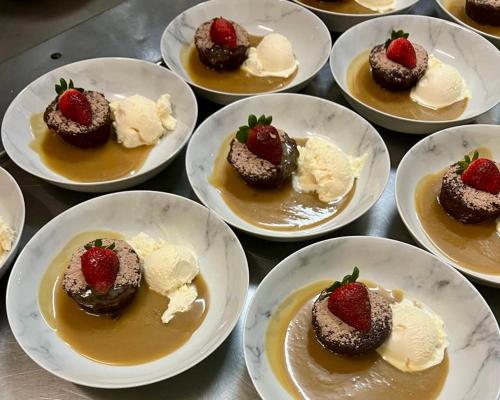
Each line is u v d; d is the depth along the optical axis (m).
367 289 0.37
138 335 0.38
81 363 0.36
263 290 0.38
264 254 0.44
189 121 0.51
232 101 0.53
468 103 0.56
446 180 0.45
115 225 0.44
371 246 0.41
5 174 0.44
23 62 0.58
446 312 0.39
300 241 0.43
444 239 0.44
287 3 0.62
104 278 0.37
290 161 0.47
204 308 0.40
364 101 0.56
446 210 0.46
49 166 0.49
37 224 0.45
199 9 0.62
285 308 0.39
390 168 0.50
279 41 0.58
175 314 0.39
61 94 0.50
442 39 0.61
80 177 0.48
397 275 0.41
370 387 0.36
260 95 0.51
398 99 0.56
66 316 0.39
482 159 0.45
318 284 0.40
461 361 0.37
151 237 0.44
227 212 0.45
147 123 0.50
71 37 0.61
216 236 0.42
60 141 0.50
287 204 0.46
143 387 0.36
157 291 0.41
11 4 0.68
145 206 0.44
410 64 0.55
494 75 0.58
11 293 0.37
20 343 0.35
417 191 0.47
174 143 0.51
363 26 0.60
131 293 0.39
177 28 0.60
